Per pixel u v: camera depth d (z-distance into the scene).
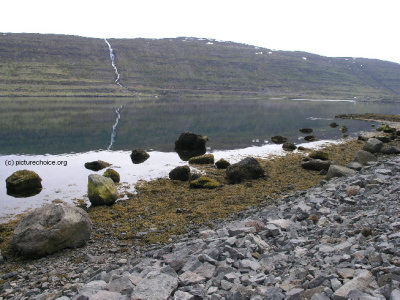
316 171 22.09
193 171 22.86
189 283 6.42
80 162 26.25
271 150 31.59
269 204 15.11
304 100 142.25
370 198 11.48
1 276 9.54
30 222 11.27
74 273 9.27
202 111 75.38
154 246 11.09
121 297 6.17
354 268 6.05
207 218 13.81
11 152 29.86
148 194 17.88
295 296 5.38
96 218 14.41
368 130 47.47
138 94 129.00
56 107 75.88
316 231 8.98
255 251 7.86
